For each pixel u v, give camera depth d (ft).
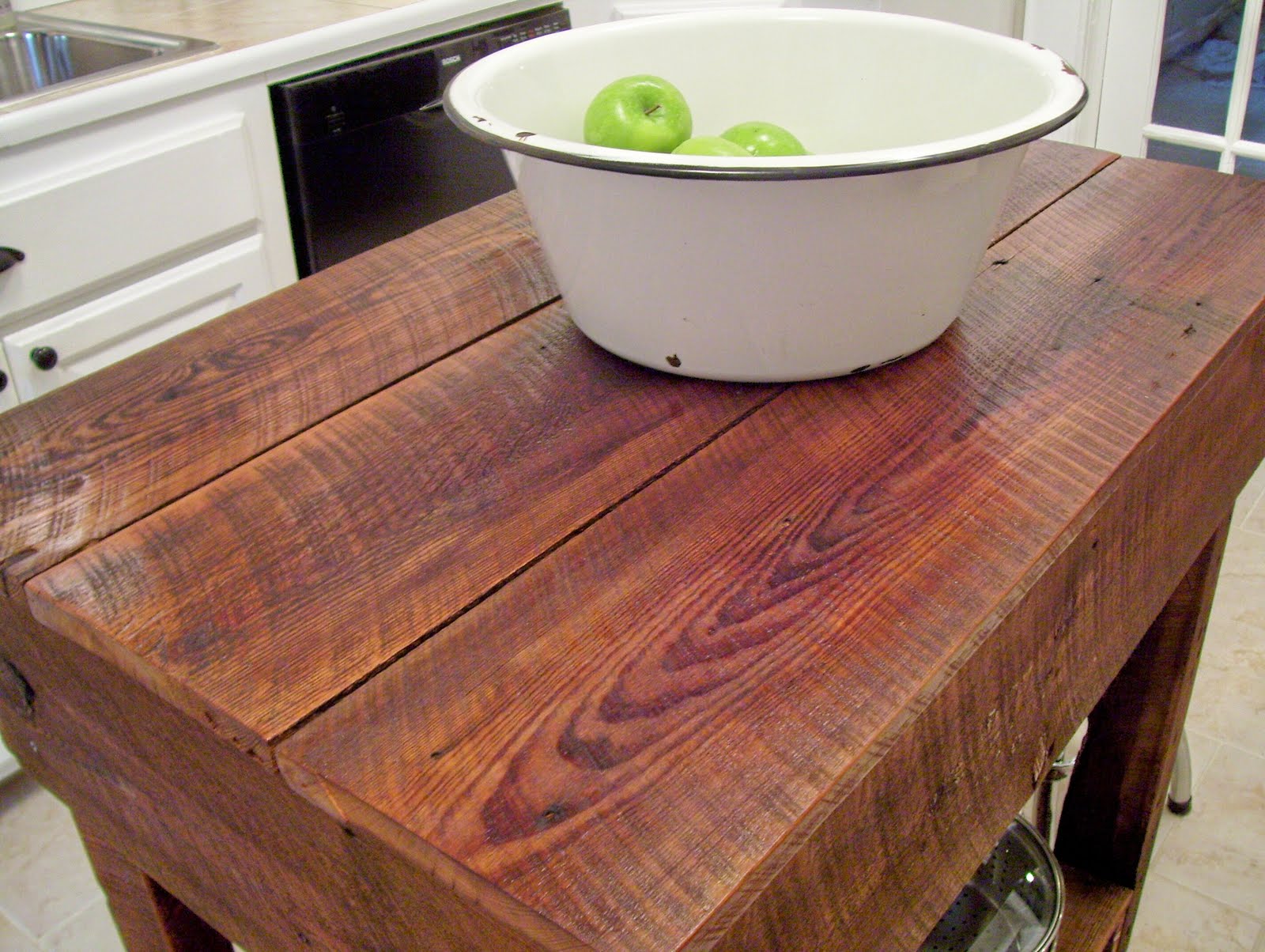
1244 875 4.56
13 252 4.43
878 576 1.95
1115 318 2.70
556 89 2.85
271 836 1.99
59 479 2.35
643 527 2.10
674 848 1.49
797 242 2.21
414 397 2.55
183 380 2.68
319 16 5.62
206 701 1.77
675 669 1.77
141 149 4.80
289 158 5.41
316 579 2.02
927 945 3.23
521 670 1.79
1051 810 3.85
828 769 1.59
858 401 2.45
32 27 5.87
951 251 2.38
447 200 6.29
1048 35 7.00
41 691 2.36
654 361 2.55
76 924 4.57
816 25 2.92
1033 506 2.10
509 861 1.48
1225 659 5.49
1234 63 6.50
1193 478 2.69
